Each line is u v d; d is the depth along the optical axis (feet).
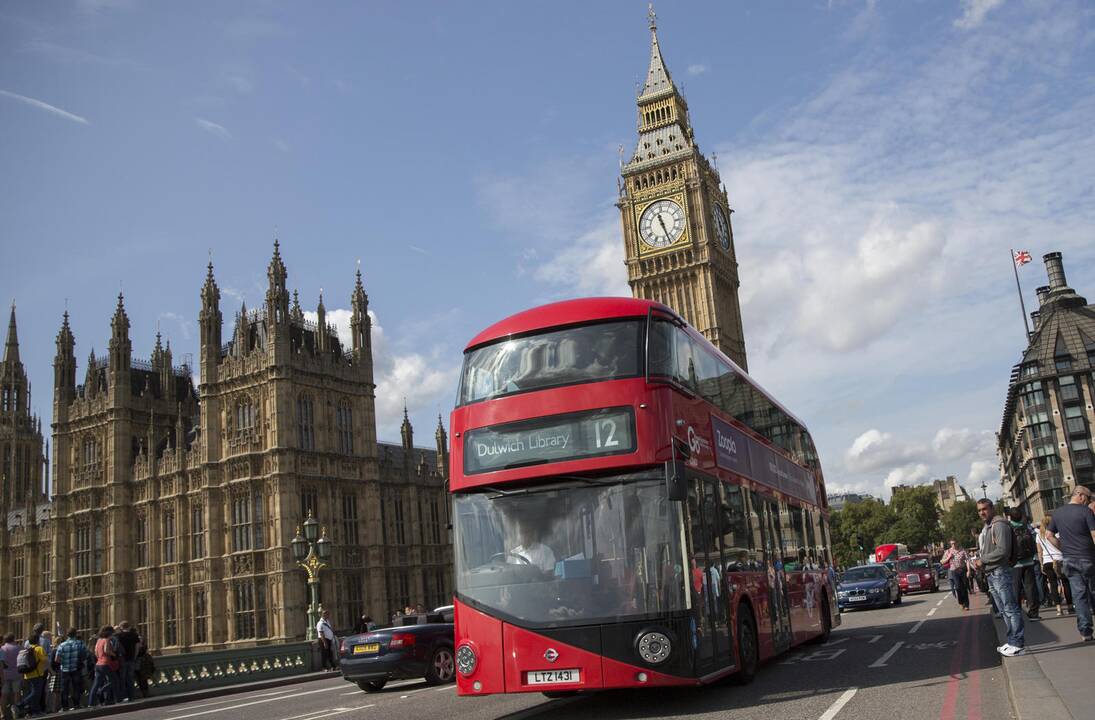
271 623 211.20
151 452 249.75
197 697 104.83
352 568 228.43
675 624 45.03
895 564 201.36
